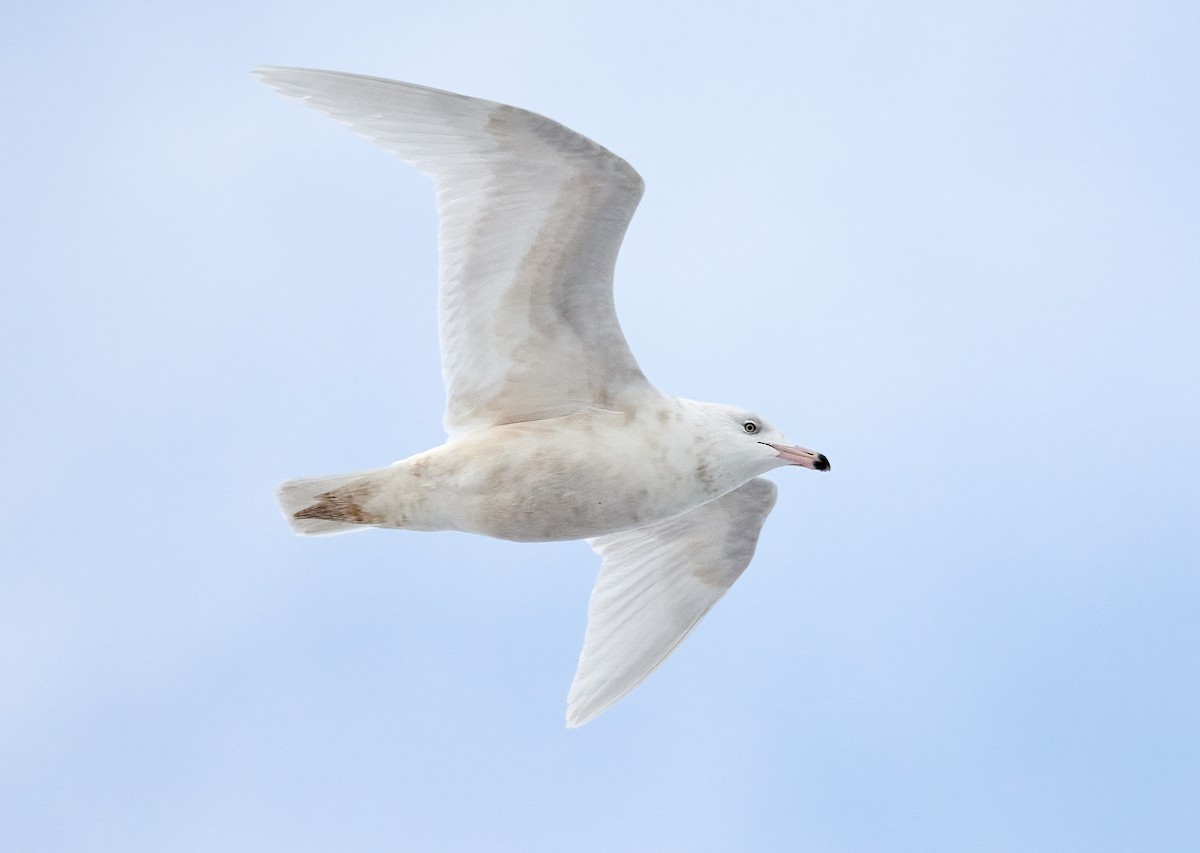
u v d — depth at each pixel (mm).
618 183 12641
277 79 12359
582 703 15375
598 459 13484
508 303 13336
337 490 13555
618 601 15812
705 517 15609
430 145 12797
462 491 13461
